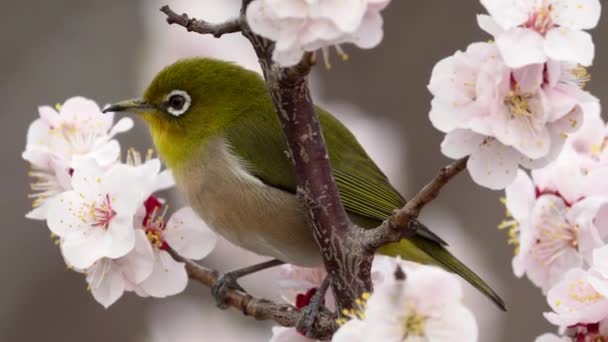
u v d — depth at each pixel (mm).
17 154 16969
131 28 17344
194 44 16281
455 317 5637
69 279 16734
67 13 17766
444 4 20734
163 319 16578
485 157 6574
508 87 6418
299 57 5840
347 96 20375
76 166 8398
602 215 8086
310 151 7160
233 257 15344
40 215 8875
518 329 17500
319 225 7285
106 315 16641
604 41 18797
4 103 17188
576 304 7090
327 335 8312
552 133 6547
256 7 5832
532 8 6258
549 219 8141
